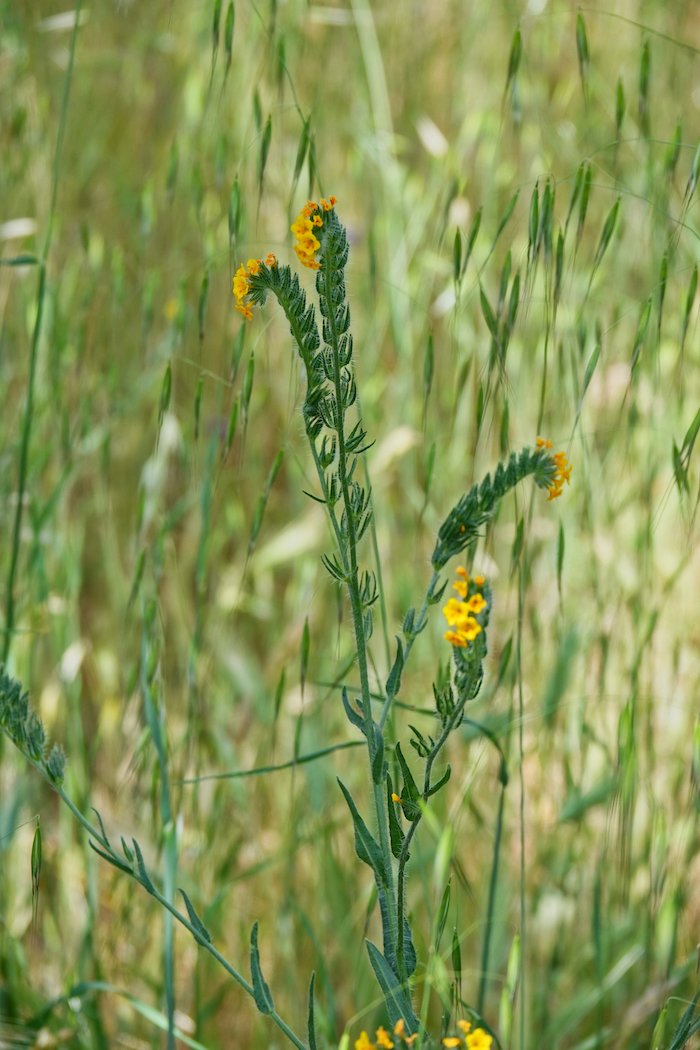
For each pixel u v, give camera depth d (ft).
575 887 4.44
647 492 4.33
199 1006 4.30
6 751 4.51
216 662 5.30
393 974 3.61
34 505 4.46
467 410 5.25
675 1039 3.73
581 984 4.43
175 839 4.12
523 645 4.82
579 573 4.88
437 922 3.67
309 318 3.58
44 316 4.81
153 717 4.16
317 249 3.53
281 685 4.11
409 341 5.09
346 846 4.54
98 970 4.28
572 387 4.84
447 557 3.61
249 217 5.58
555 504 4.91
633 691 4.19
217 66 5.56
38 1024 4.19
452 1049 3.60
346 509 3.59
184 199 5.58
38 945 4.54
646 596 4.60
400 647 3.62
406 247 5.22
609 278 5.51
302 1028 4.31
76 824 4.47
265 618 5.47
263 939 4.53
